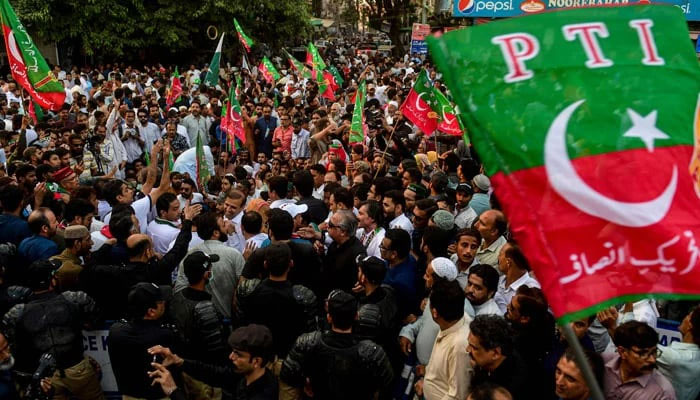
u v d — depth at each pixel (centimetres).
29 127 1188
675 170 240
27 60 873
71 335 436
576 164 235
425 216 574
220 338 436
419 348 435
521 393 344
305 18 3366
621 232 235
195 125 1352
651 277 234
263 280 457
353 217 539
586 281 232
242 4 3047
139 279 477
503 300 476
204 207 737
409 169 754
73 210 567
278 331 444
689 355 378
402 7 3800
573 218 234
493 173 237
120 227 506
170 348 414
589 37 244
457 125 891
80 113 1312
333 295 384
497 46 240
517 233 235
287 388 425
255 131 1312
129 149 1162
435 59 241
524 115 237
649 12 249
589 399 333
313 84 2003
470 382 363
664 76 245
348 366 371
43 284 448
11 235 579
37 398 406
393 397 454
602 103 239
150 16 2905
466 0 1430
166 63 3228
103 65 2989
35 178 722
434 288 378
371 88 1881
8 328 433
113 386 489
